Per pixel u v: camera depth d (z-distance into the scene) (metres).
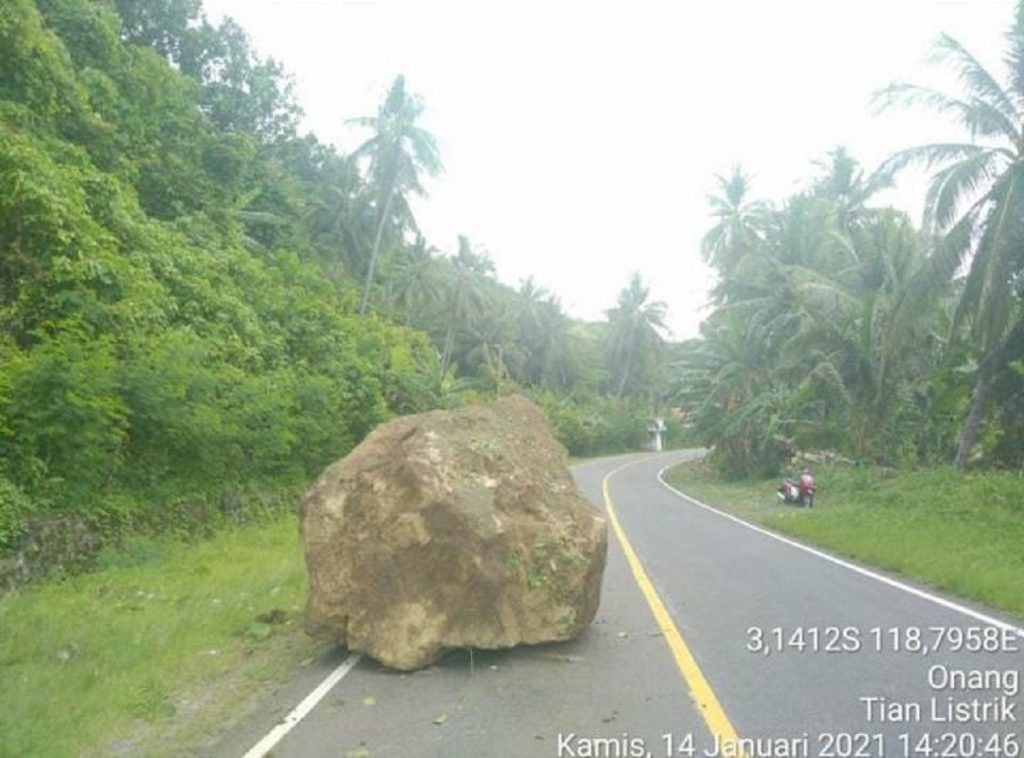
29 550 11.02
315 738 5.84
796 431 31.81
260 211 37.41
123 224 18.88
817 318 28.75
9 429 11.91
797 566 13.12
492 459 8.23
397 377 29.88
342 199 45.97
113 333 15.05
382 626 7.44
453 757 5.43
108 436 12.89
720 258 49.06
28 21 17.64
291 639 8.67
